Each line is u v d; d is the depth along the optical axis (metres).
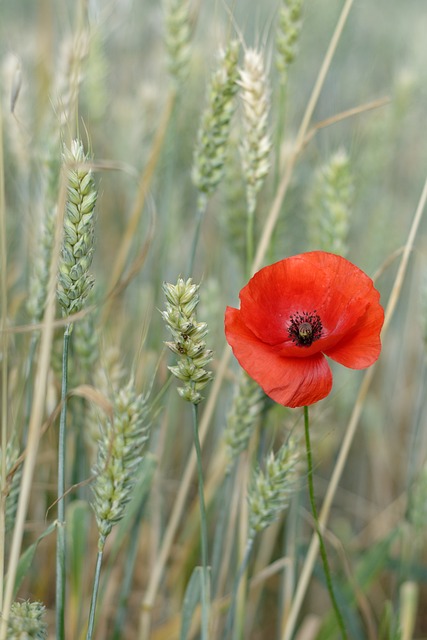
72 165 0.61
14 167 0.89
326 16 1.15
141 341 0.65
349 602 0.82
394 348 1.11
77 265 0.62
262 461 0.75
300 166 0.99
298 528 0.84
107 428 0.64
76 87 0.66
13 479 0.66
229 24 0.71
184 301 0.60
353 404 0.97
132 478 0.63
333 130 1.13
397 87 1.02
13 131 0.82
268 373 0.60
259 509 0.67
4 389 0.63
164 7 0.83
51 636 0.84
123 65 1.20
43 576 0.81
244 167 0.70
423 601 1.01
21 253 0.90
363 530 1.01
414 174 1.30
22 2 1.28
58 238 0.61
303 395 0.60
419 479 0.80
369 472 1.12
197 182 0.73
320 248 0.80
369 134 1.02
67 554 0.78
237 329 0.61
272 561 0.92
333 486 0.75
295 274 0.63
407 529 0.82
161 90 1.02
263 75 0.70
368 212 1.16
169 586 0.88
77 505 0.73
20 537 0.61
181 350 0.61
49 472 0.81
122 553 0.87
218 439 0.90
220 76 0.71
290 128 0.99
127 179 0.97
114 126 1.11
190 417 0.96
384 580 0.99
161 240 0.90
